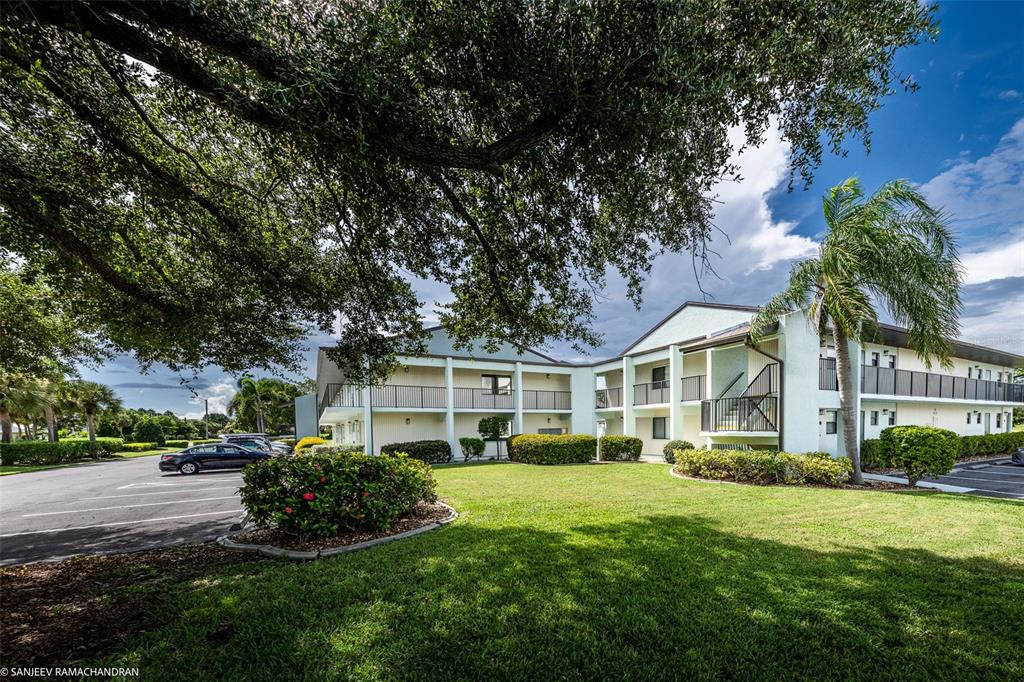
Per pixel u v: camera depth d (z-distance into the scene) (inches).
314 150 124.0
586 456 664.4
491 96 121.4
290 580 160.4
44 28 117.8
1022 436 792.9
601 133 123.3
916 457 374.6
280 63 106.2
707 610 131.7
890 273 351.6
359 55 102.3
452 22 103.3
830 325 426.6
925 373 654.5
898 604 135.0
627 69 109.9
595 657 108.7
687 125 127.8
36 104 145.1
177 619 130.3
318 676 101.5
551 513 270.8
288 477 218.4
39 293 218.8
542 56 108.1
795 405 491.2
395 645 114.2
